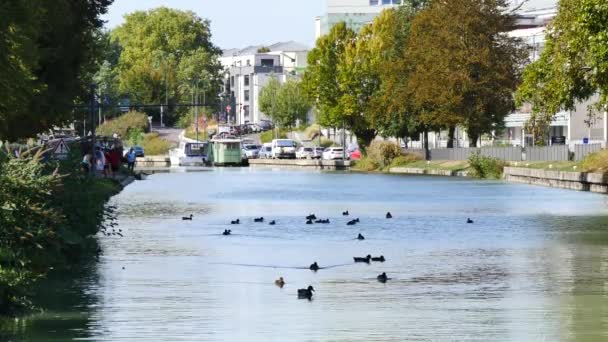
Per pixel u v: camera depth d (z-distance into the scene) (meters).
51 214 27.27
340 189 79.81
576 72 61.50
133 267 31.97
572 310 24.70
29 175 26.69
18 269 25.47
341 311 24.66
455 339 21.58
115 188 76.00
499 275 30.44
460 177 105.44
